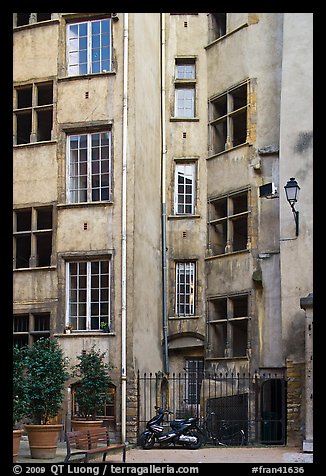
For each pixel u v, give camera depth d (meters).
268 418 19.39
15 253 20.80
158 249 21.86
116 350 18.67
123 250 19.06
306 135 19.00
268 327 19.77
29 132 21.86
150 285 20.75
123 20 20.20
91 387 17.55
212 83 23.02
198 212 22.56
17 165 20.75
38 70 20.97
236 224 22.23
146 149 21.02
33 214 20.39
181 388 21.81
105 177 19.80
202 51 23.47
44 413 15.33
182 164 23.09
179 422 17.53
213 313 21.78
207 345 21.56
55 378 15.32
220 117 22.64
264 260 20.19
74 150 20.30
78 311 19.48
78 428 17.08
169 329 22.06
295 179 18.84
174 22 23.67
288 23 19.69
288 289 18.55
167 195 22.78
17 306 20.06
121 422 18.17
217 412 20.31
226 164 21.92
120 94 19.91
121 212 19.34
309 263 18.38
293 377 18.11
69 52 20.78
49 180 20.31
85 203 19.69
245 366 19.98
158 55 22.94
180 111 23.47
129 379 18.45
